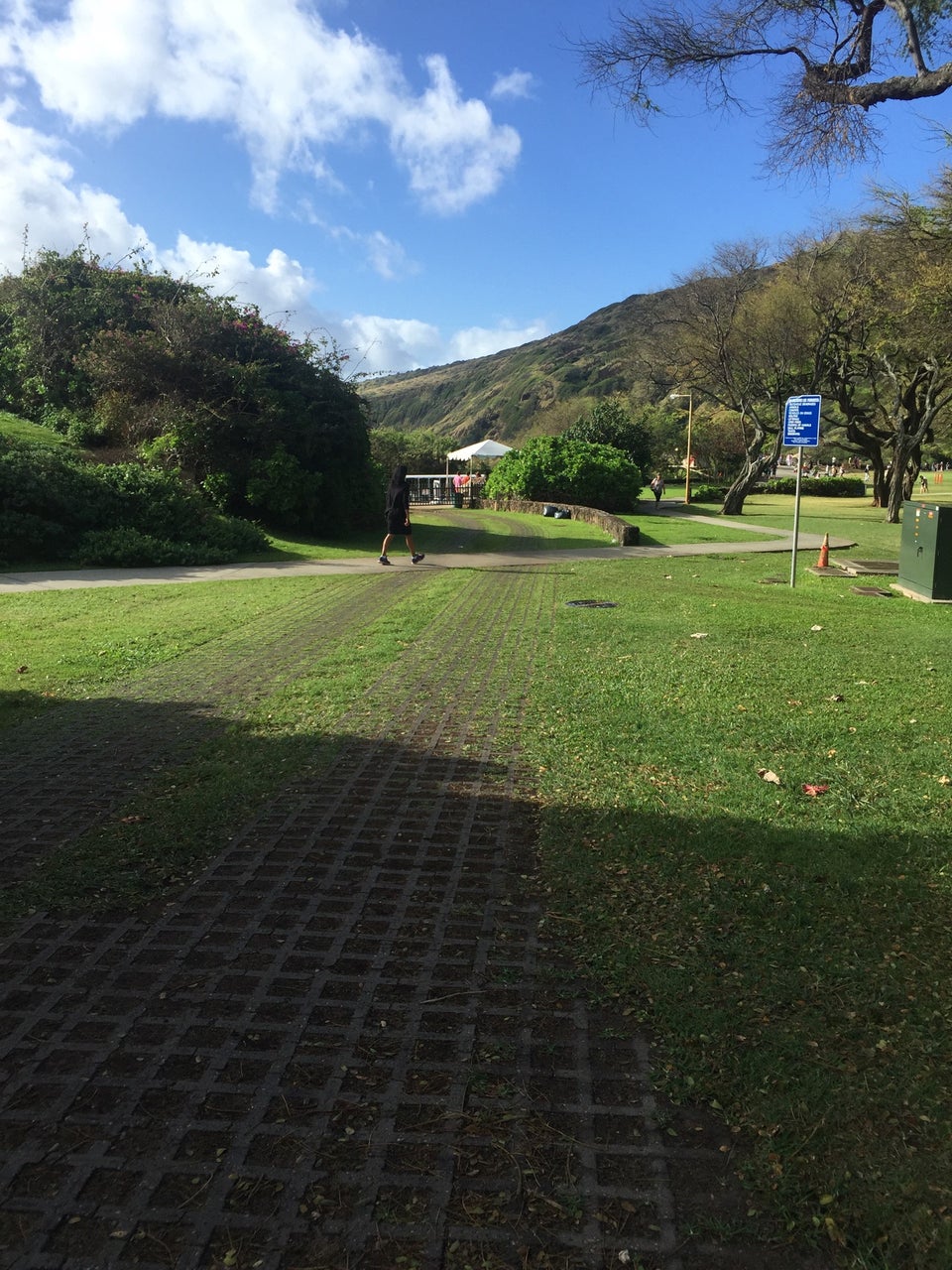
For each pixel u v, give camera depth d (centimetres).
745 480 3525
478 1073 239
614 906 327
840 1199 195
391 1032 257
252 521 2161
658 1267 180
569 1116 223
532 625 928
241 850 382
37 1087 233
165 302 2469
